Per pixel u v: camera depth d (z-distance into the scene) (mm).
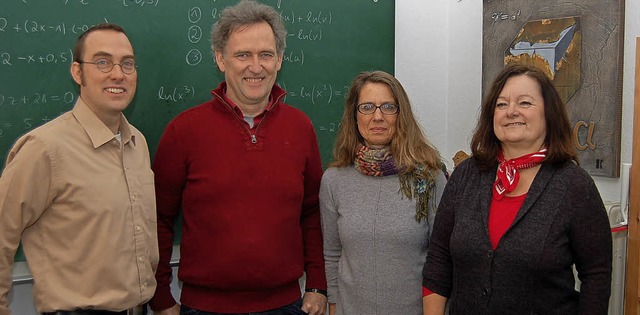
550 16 2518
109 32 1622
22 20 2016
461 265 1568
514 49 2676
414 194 1827
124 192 1665
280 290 1906
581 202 1450
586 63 2389
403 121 1860
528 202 1484
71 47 2107
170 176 1881
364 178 1889
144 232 1720
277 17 1896
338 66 2740
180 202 1955
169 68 2307
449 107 3129
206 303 1854
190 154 1854
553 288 1471
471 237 1540
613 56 2293
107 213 1599
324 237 1985
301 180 1947
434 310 1682
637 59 1921
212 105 1910
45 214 1576
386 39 2881
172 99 2326
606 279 1458
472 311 1530
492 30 2787
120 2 2188
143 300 1712
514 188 1530
